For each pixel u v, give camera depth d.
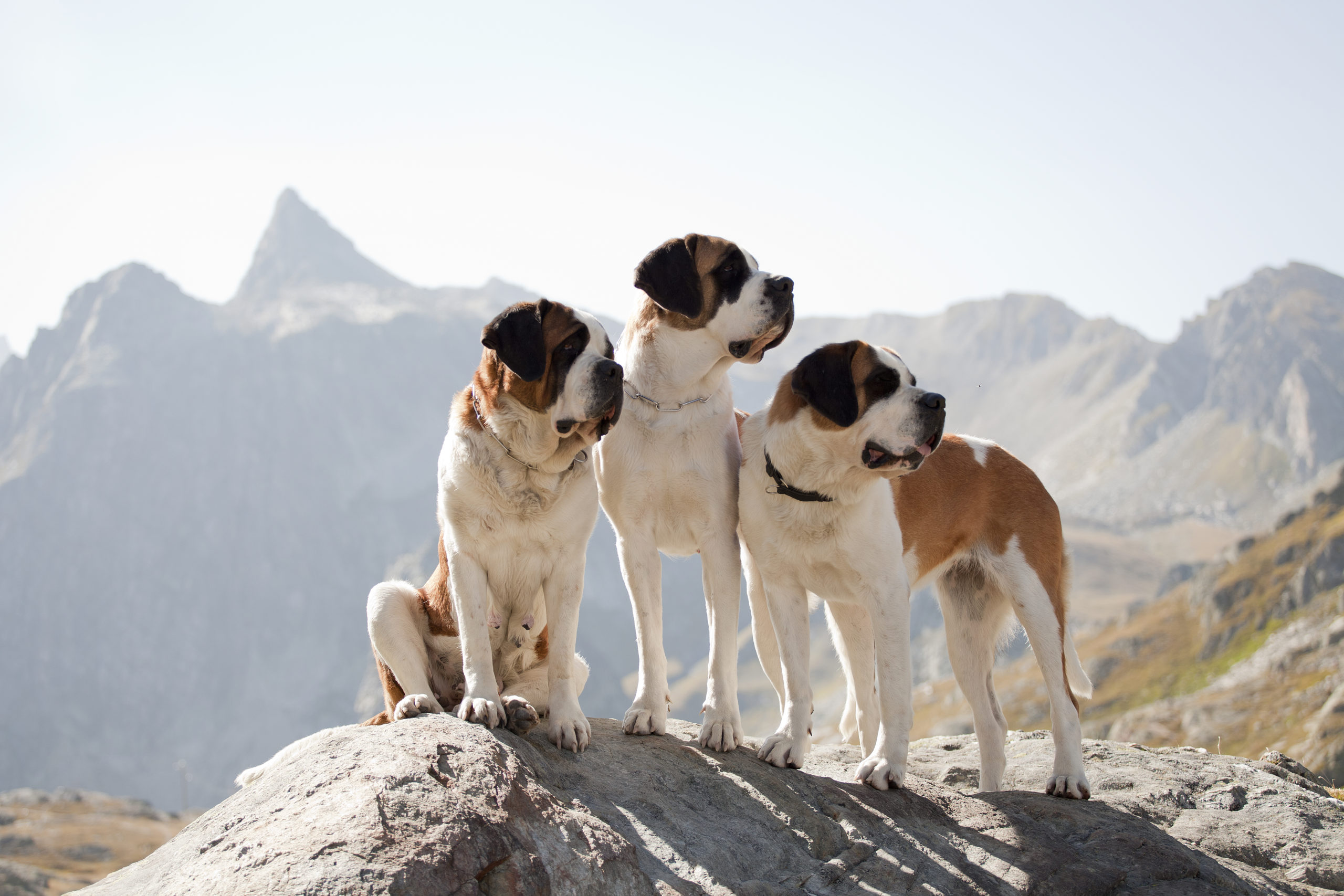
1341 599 88.25
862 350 5.89
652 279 6.09
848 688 7.75
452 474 5.48
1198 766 7.75
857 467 5.80
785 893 4.55
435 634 6.08
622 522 6.23
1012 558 6.93
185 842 4.13
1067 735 6.61
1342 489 105.88
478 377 5.59
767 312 6.04
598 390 5.30
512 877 3.94
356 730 4.74
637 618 6.14
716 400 6.29
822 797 5.44
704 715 6.00
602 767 5.22
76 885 39.00
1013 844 5.48
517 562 5.65
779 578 6.15
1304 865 6.34
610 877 4.25
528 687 5.94
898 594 6.00
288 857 3.66
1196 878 5.55
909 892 4.86
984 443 7.25
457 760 4.39
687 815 4.97
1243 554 107.25
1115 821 5.96
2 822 49.84
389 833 3.79
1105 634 111.25
